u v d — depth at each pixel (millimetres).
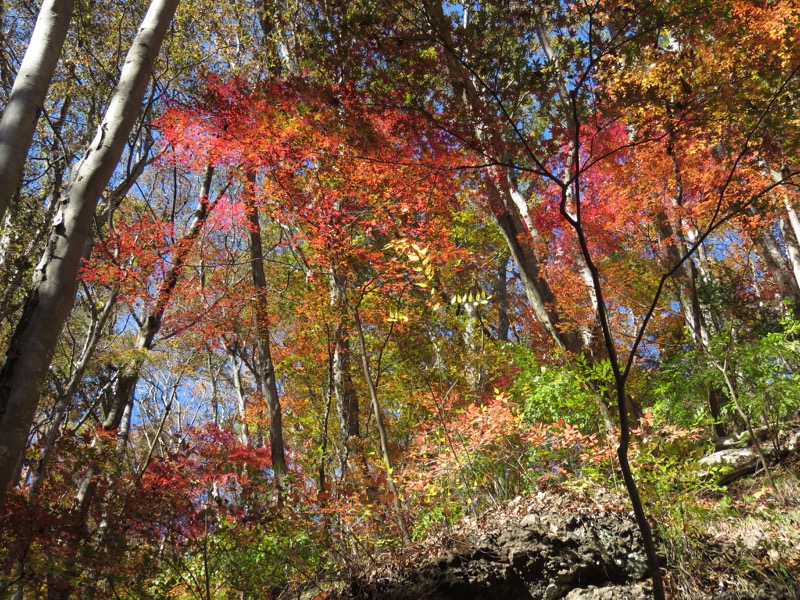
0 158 3811
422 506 5617
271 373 10828
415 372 10289
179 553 5219
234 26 11492
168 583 5406
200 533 5344
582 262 10484
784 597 3850
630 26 4359
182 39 10328
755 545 4457
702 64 6504
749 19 6320
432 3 4352
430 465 6477
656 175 9070
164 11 4922
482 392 9609
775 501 5375
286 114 7008
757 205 9117
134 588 5070
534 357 8492
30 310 3643
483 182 7758
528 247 8914
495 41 4582
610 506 4844
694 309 8617
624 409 3332
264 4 12078
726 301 11836
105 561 4762
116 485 5262
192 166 8531
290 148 7266
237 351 12758
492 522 4957
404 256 8203
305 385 13758
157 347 11094
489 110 4836
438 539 4836
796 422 7441
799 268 11984
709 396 7598
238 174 8297
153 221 9359
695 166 9047
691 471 4852
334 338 9273
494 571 4422
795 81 6168
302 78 6484
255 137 7289
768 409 6703
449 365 10391
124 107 4371
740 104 6012
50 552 4508
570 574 4430
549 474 5562
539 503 5129
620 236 10945
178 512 5117
